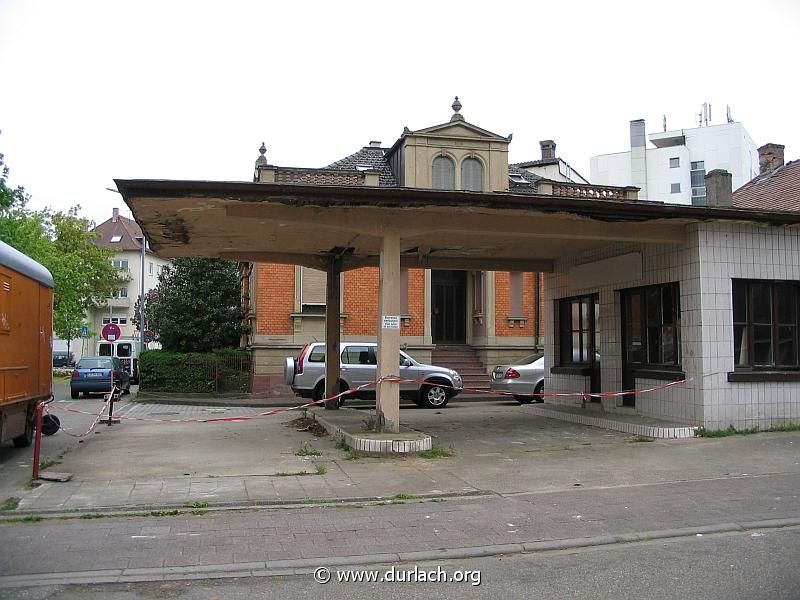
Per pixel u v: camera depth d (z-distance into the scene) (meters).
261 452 11.16
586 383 15.70
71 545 6.21
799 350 12.95
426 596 5.03
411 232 11.34
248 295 26.91
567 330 16.78
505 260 16.70
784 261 12.74
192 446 11.86
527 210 11.15
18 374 11.10
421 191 10.41
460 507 7.66
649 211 11.51
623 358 14.43
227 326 27.72
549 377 17.20
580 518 7.12
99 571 5.52
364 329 24.72
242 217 10.59
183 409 21.08
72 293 45.41
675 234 12.50
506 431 13.31
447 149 25.41
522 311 26.48
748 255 12.52
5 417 10.55
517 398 21.62
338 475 9.29
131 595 5.02
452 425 14.30
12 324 10.77
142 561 5.77
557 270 16.73
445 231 11.46
